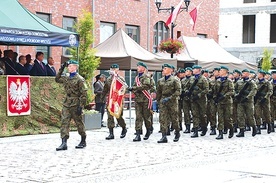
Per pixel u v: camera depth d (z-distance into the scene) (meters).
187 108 18.28
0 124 15.84
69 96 13.47
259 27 46.84
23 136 16.27
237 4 47.44
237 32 47.56
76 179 9.62
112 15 29.23
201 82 17.25
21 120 16.44
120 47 20.50
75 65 13.34
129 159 12.05
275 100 19.58
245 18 47.78
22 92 16.38
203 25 36.56
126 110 29.48
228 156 12.80
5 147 13.89
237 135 17.58
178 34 34.19
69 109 13.50
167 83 15.25
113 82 15.70
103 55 20.14
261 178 10.02
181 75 18.59
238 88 17.81
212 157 12.59
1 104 15.84
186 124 18.42
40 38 16.69
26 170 10.51
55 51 25.83
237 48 47.47
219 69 17.66
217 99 16.97
